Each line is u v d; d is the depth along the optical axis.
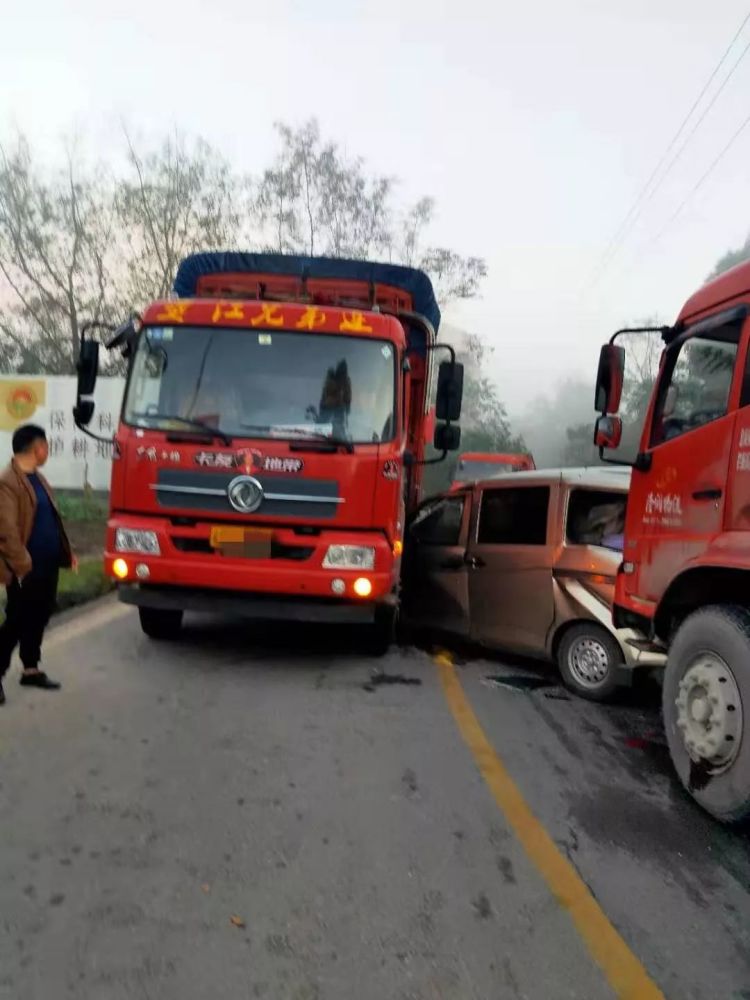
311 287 8.69
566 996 2.97
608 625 6.52
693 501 4.98
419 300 9.02
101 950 3.12
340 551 6.81
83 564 11.51
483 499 8.14
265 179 26.27
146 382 7.13
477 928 3.38
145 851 3.89
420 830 4.24
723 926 3.48
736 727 4.38
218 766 4.98
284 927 3.32
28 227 22.78
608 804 4.71
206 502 6.83
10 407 18.56
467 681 7.23
